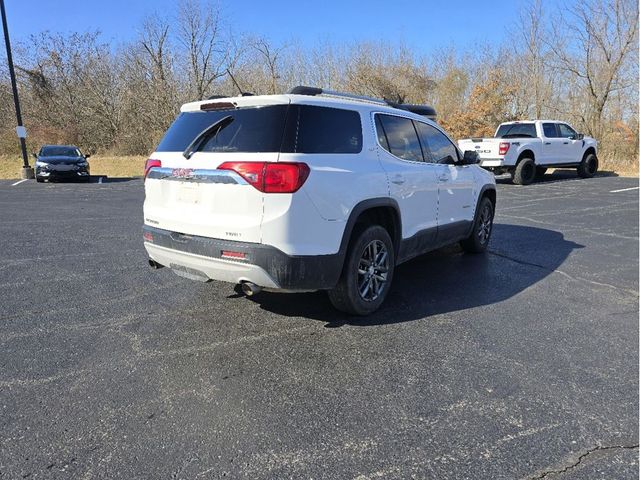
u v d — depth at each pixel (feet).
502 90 87.20
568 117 82.79
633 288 16.15
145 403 9.11
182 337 12.09
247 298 14.92
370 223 13.41
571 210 33.50
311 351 11.35
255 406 9.06
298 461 7.55
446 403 9.18
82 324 12.85
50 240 23.50
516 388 9.72
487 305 14.47
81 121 110.83
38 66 107.76
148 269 18.16
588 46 74.74
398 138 14.66
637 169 65.26
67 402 9.12
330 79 106.52
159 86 103.30
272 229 10.86
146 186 13.24
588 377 10.16
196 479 7.14
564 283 16.71
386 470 7.36
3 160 92.48
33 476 7.17
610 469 7.38
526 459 7.60
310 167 11.16
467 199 18.63
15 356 10.96
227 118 11.90
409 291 15.76
